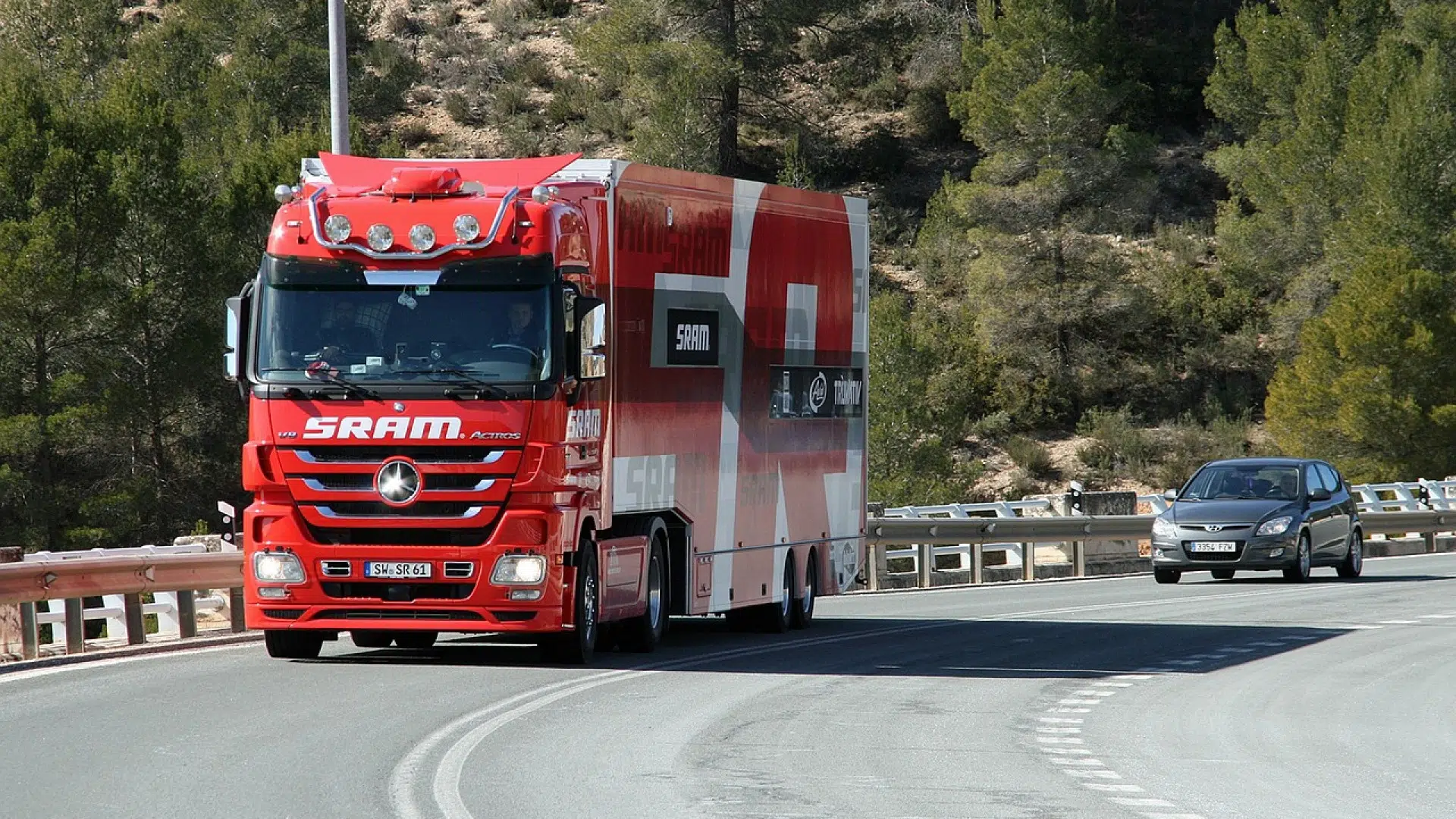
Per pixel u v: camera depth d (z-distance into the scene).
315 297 54.97
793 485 72.81
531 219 54.56
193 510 172.75
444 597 54.62
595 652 63.12
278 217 55.66
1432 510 144.88
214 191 193.25
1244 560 101.50
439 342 54.44
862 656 63.06
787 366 71.88
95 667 56.22
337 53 89.75
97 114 168.38
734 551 67.62
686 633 73.00
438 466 54.12
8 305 153.75
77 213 160.62
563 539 54.81
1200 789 36.50
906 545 103.12
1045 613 83.06
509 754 39.09
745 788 35.28
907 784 36.25
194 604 69.25
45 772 36.00
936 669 59.03
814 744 41.69
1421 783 37.88
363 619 54.78
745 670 57.66
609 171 58.84
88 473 172.75
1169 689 54.34
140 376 168.00
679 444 63.06
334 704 47.00
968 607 86.81
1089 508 116.88
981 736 43.78
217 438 177.75
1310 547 103.75
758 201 69.06
